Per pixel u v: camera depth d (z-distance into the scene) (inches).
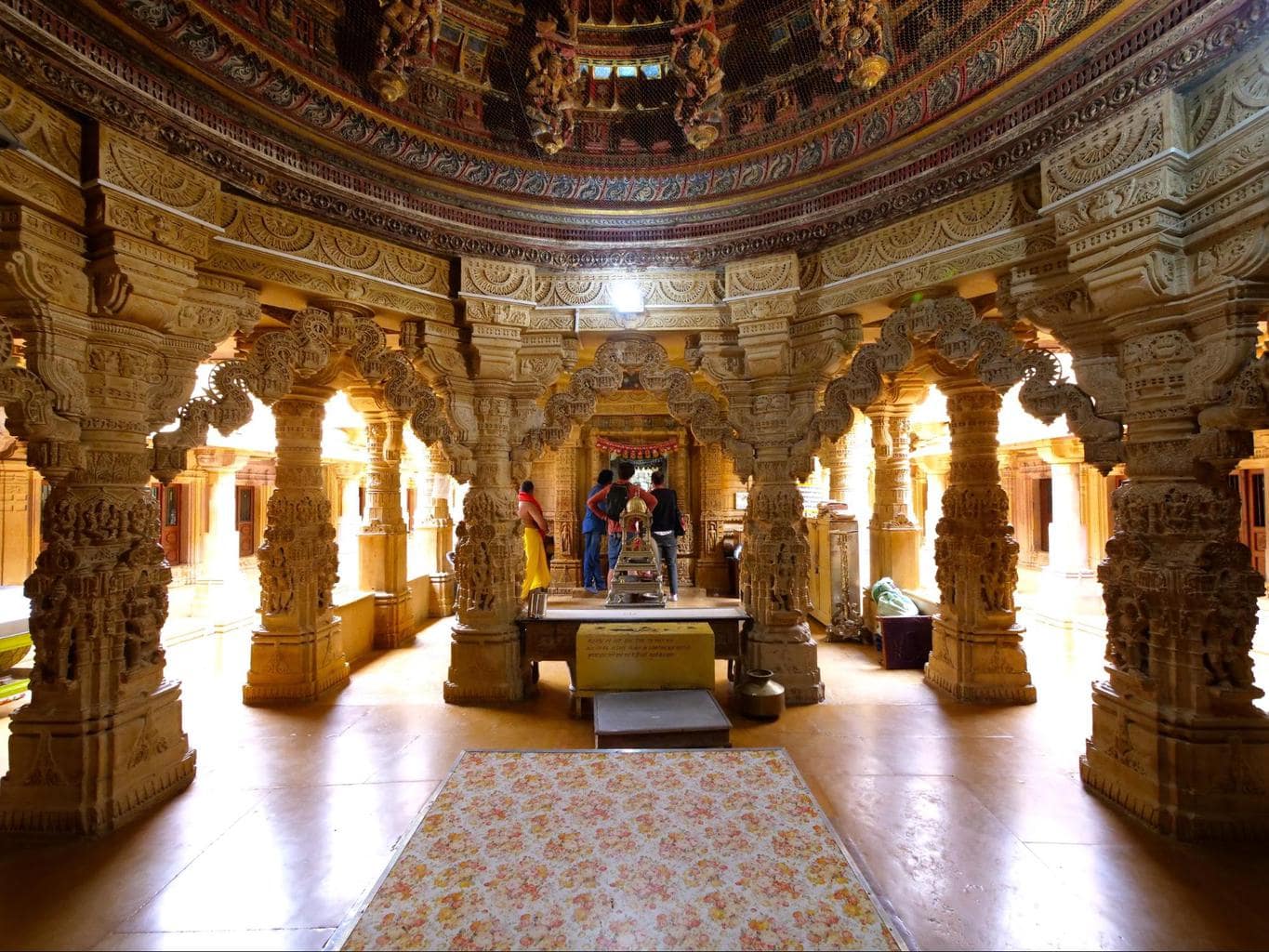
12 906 102.9
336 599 263.6
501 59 186.9
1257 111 103.4
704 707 160.1
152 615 142.3
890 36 160.2
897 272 171.6
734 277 198.4
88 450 131.2
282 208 162.7
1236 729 120.8
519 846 96.6
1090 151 127.4
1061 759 158.1
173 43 128.3
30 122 112.8
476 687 205.6
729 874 89.6
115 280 126.9
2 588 237.3
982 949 91.0
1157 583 126.5
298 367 173.6
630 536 239.8
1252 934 94.0
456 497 393.4
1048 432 289.6
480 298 195.9
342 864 114.7
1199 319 119.2
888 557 281.3
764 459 209.5
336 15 157.0
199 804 137.6
